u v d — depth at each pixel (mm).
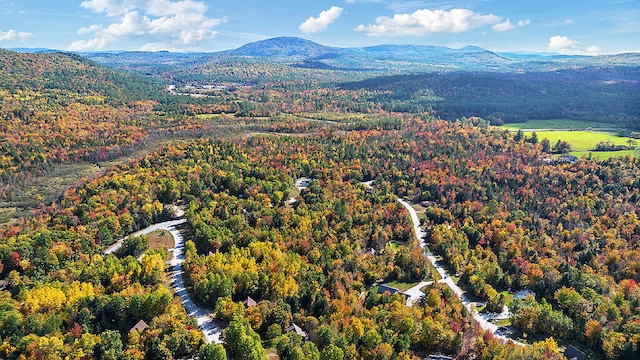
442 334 119875
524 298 151625
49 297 120312
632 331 121000
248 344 105562
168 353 105562
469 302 152125
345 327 117625
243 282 136375
